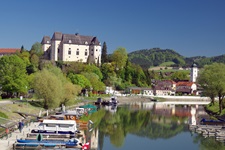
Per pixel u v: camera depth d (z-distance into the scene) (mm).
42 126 89688
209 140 97188
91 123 116438
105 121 130625
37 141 75625
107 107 199500
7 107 118688
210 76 157250
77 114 128375
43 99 142875
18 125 94625
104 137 97438
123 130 111562
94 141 90562
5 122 97750
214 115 153125
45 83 132750
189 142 94562
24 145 72812
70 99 149375
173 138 100125
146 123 130000
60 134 87125
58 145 74438
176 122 135000
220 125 119125
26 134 85500
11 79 153750
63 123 90562
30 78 171250
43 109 137000
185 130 114875
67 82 162250
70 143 75188
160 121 137375
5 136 82188
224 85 146875
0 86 166375
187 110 194375
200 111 188000
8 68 155750
